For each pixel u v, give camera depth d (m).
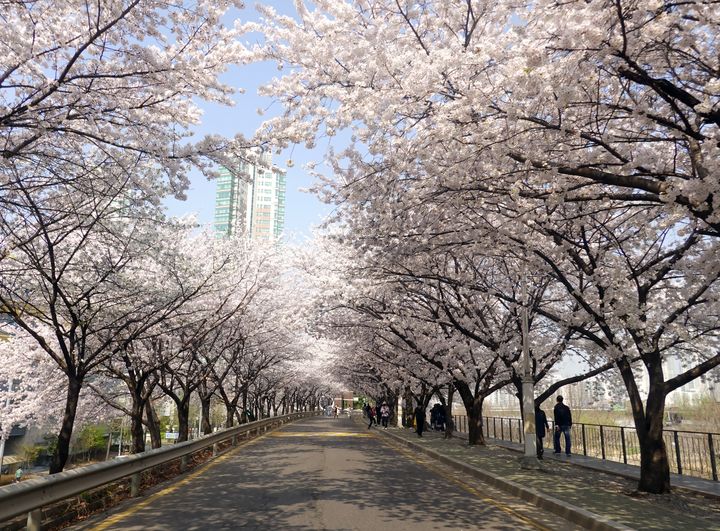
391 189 10.88
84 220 11.17
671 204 7.54
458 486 12.06
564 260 13.88
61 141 9.92
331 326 26.25
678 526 7.76
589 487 11.34
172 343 18.31
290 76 9.95
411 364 26.73
